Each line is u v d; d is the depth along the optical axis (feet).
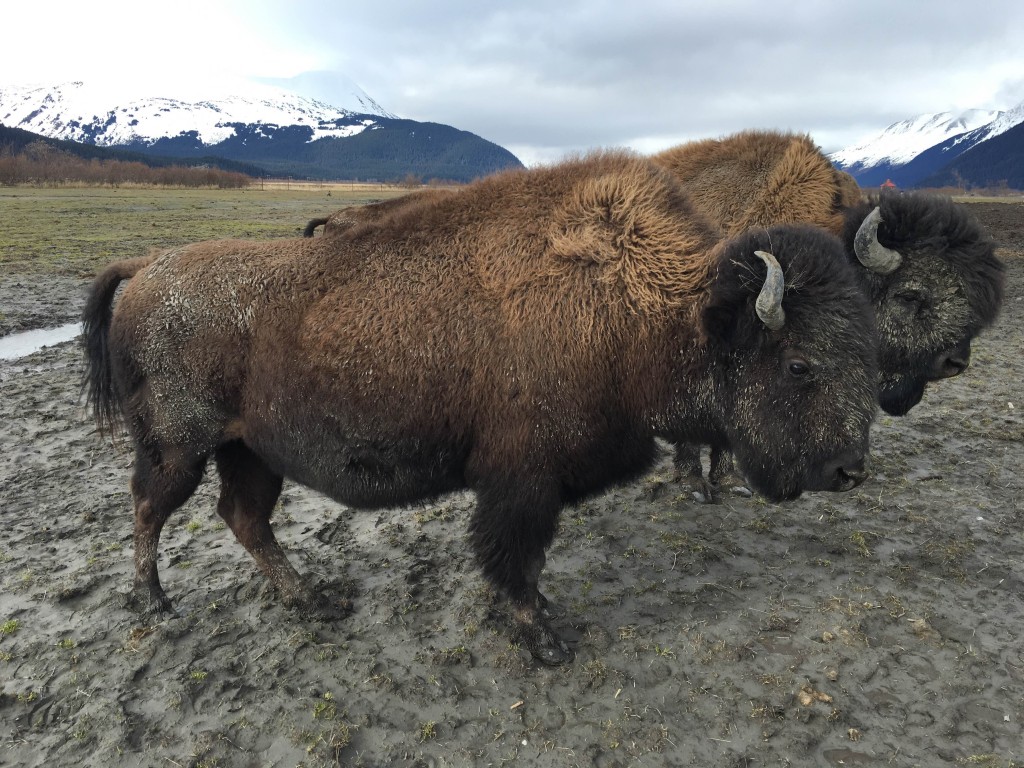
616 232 9.97
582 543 13.75
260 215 103.40
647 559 13.11
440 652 10.55
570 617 11.43
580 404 9.67
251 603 11.88
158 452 11.34
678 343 9.66
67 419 20.49
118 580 12.50
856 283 9.25
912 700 9.46
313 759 8.73
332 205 135.85
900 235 12.62
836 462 9.02
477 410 9.87
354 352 10.01
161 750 8.95
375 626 11.31
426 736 9.07
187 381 10.81
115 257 51.75
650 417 10.00
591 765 8.59
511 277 10.00
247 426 10.91
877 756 8.63
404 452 10.21
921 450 17.53
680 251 9.87
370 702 9.69
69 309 35.32
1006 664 10.05
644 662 10.30
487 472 9.97
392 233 10.75
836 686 9.73
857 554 12.98
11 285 40.73
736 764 8.57
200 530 14.35
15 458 17.85
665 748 8.81
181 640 11.01
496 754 8.83
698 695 9.64
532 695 9.77
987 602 11.47
